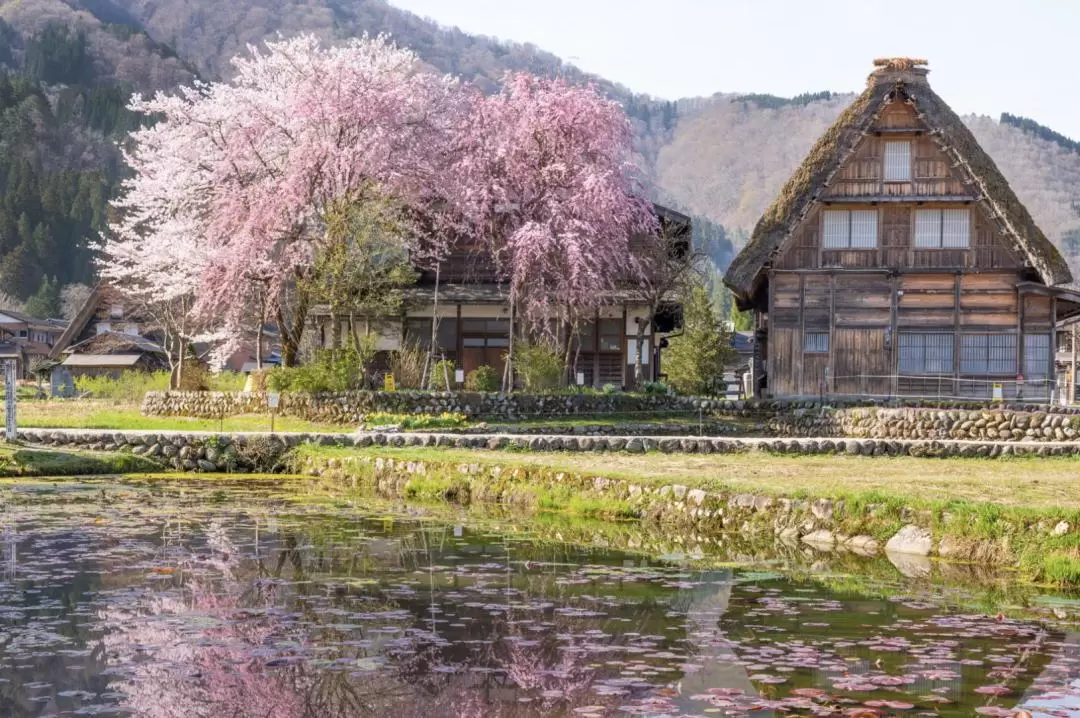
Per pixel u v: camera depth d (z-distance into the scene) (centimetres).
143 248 3962
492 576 1234
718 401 3631
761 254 3544
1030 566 1259
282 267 3588
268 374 3441
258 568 1266
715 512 1648
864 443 2345
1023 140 19938
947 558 1359
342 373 3316
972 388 3528
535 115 3869
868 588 1180
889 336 3566
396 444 2577
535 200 3853
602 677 818
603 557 1384
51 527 1580
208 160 3653
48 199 11288
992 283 3547
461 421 3144
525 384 3659
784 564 1337
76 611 1024
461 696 772
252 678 815
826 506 1545
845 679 805
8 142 12406
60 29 15650
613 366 4078
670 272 4106
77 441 2622
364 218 3500
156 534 1525
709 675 822
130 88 15150
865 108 3516
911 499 1480
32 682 797
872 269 3578
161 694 774
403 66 3925
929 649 900
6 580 1173
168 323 4875
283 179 3512
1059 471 1931
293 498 2023
